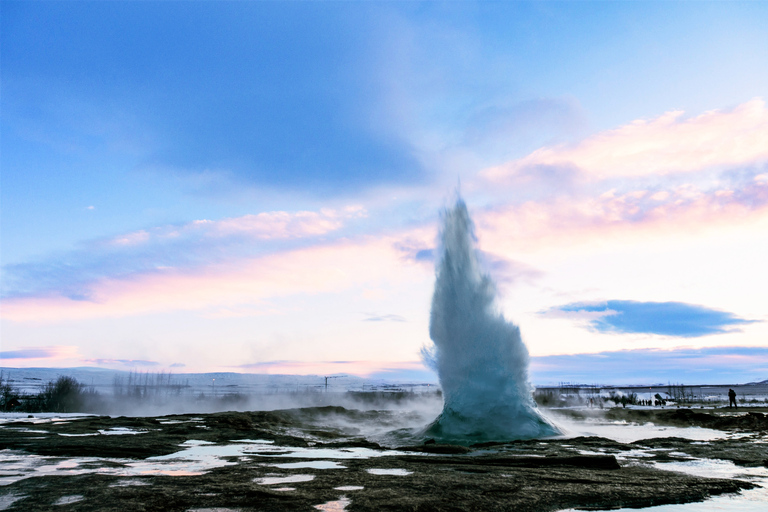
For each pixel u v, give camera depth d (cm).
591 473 786
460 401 1564
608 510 572
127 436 1307
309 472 769
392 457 956
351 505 554
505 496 612
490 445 1242
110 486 639
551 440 1331
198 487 635
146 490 614
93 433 1378
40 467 800
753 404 4972
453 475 753
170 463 864
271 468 808
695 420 2153
